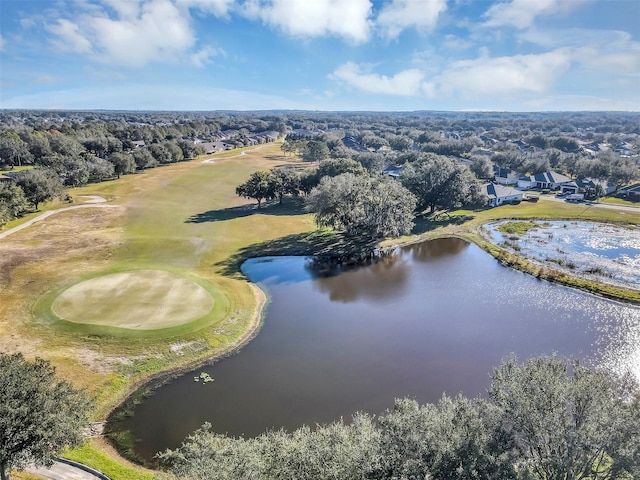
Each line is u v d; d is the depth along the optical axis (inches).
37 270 2127.2
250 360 1499.8
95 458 1002.1
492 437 735.1
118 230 2906.0
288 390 1336.1
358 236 2942.9
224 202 3917.3
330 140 7347.4
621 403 738.2
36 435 744.3
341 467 705.6
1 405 720.3
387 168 5585.6
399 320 1819.6
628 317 1850.4
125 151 6397.6
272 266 2450.8
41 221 3080.7
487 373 1445.6
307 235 2960.1
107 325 1569.9
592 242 2891.2
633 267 2422.5
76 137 6697.8
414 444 708.0
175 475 817.5
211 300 1817.2
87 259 2327.8
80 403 863.1
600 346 1622.8
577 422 708.7
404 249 2810.0
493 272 2401.6
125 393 1299.2
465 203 3814.0
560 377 812.6
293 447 762.8
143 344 1483.8
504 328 1759.4
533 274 2338.8
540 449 719.7
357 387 1358.3
